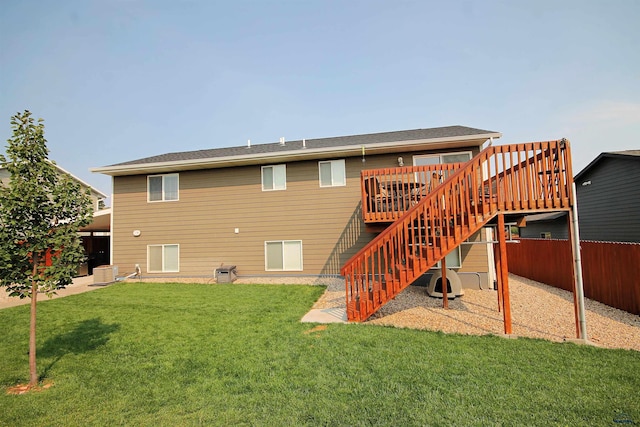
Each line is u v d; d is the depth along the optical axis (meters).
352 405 2.96
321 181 11.00
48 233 3.74
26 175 3.65
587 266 7.99
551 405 2.90
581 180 16.41
